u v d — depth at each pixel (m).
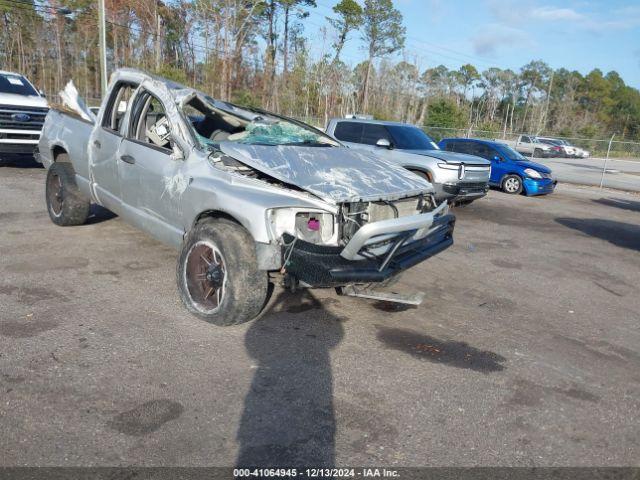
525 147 35.44
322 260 3.92
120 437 2.89
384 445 2.99
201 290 4.46
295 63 47.28
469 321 5.01
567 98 91.88
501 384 3.81
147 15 44.56
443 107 43.75
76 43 51.22
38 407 3.10
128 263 5.75
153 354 3.82
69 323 4.22
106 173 5.73
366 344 4.29
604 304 5.90
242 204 4.01
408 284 5.96
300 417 3.19
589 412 3.54
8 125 11.02
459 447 3.03
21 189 9.54
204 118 6.31
